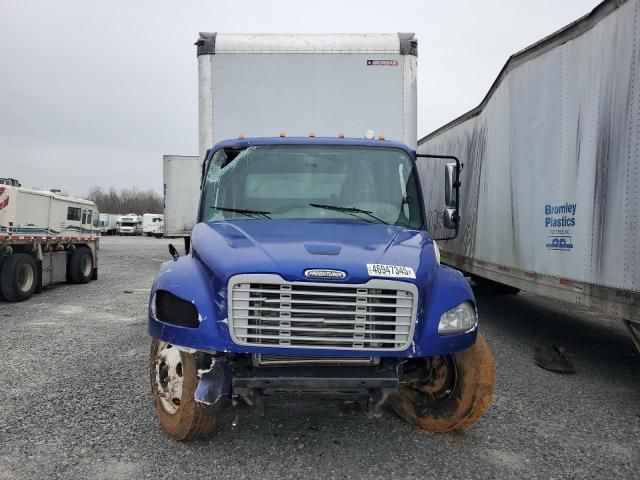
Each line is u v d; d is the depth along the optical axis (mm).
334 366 3473
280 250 3578
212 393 3471
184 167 12836
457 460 3709
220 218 4668
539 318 8992
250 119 6184
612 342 7320
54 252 13422
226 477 3439
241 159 4879
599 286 4914
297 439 4016
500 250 7270
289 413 3885
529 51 6309
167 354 3926
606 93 4832
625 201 4551
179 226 12891
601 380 5574
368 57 6215
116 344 7094
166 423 3914
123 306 10555
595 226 4980
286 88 6203
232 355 3545
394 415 4488
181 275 3684
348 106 6207
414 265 3568
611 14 4750
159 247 34750
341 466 3605
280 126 6199
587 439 4078
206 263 3625
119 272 18344
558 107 5672
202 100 6195
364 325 3357
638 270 4395
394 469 3570
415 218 4703
